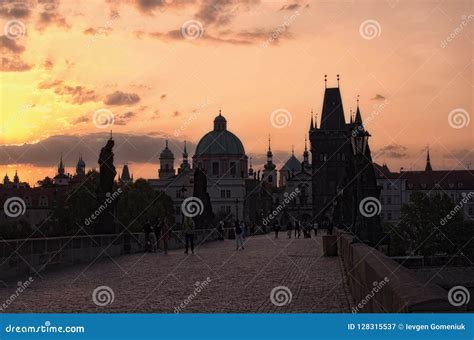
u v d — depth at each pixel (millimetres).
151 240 44656
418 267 58375
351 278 17250
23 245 24906
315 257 35906
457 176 199000
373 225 27078
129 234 41594
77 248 31266
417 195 116312
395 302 6574
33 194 175000
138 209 147250
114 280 22625
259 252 42438
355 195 30062
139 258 36094
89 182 131125
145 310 15203
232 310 15094
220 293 18438
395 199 197875
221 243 63562
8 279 23297
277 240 70312
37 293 18828
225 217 189750
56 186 183875
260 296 17688
